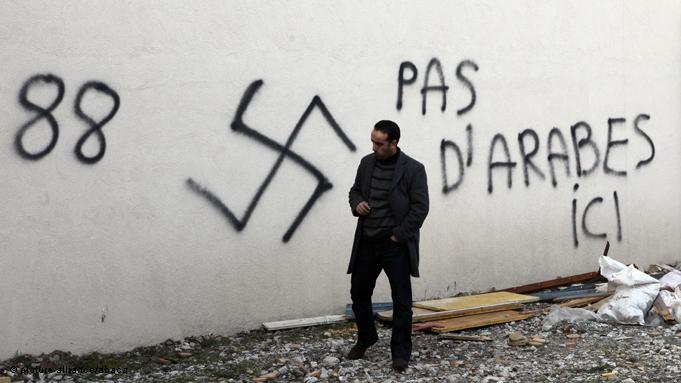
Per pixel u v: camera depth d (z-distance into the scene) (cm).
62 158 574
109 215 594
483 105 794
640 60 917
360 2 710
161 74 611
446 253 775
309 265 693
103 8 585
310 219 691
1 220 553
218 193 641
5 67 551
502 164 810
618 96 900
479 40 788
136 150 603
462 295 784
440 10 760
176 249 624
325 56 692
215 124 637
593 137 880
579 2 862
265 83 660
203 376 550
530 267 834
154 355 600
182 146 623
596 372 550
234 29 642
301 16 677
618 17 895
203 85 630
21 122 558
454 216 779
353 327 682
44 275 571
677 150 952
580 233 874
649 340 629
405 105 741
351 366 566
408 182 548
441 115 765
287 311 683
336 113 700
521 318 703
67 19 572
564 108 855
